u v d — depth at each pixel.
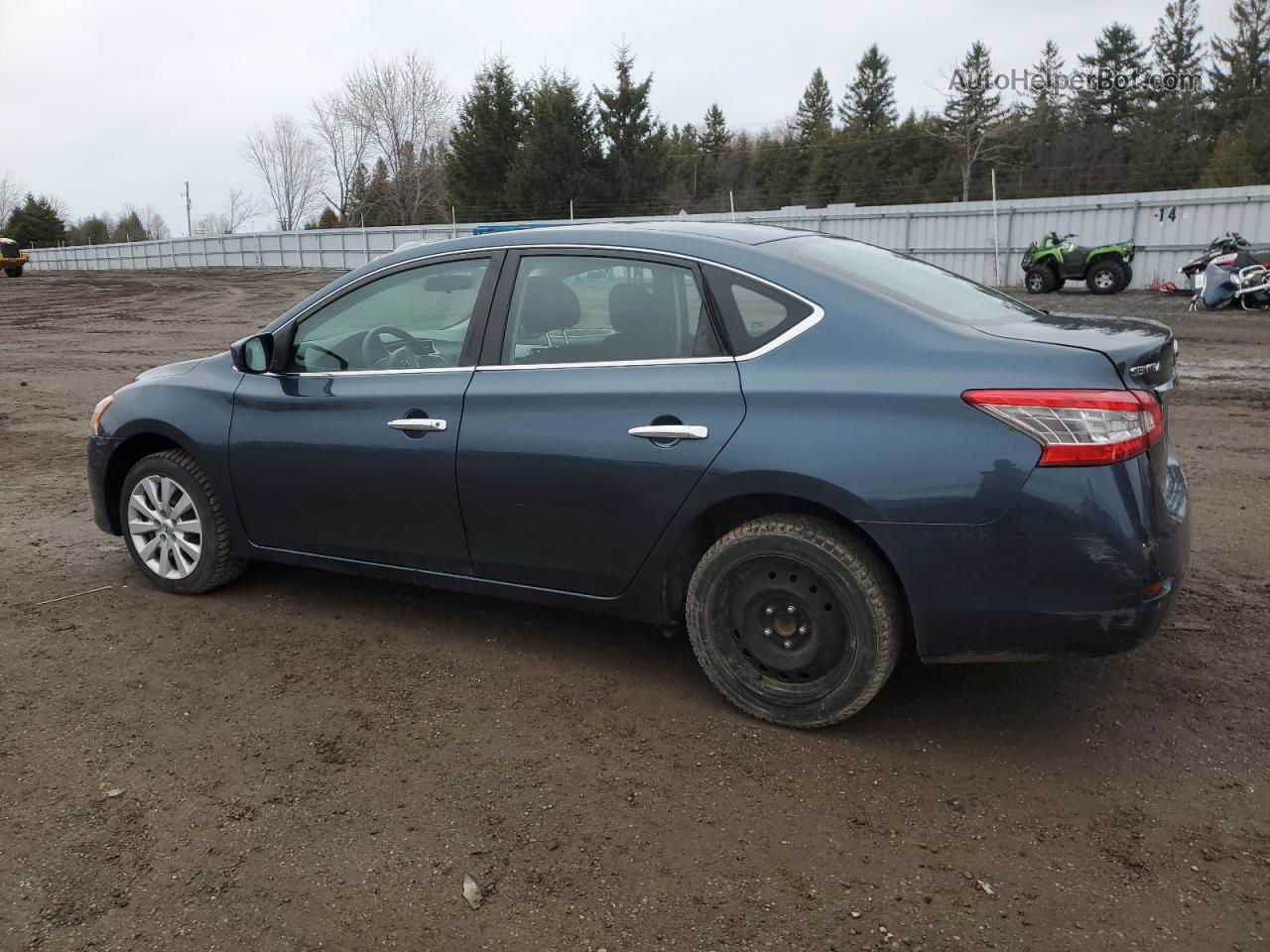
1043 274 23.30
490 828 2.79
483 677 3.75
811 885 2.54
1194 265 18.69
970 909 2.44
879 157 62.34
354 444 3.91
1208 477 6.72
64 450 8.30
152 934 2.37
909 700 3.54
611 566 3.49
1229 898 2.47
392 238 46.94
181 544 4.55
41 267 76.56
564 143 48.94
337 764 3.14
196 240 58.06
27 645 4.05
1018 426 2.83
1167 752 3.17
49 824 2.81
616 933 2.37
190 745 3.26
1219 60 61.84
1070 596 2.85
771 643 3.30
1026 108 60.00
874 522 2.98
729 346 3.27
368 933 2.38
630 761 3.15
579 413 3.43
